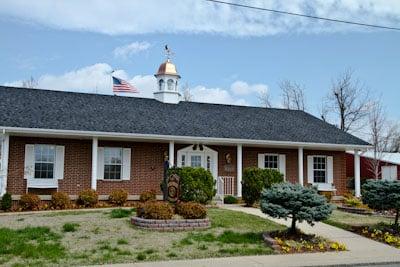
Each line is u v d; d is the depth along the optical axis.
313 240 13.76
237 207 21.62
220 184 24.84
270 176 21.80
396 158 42.50
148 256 11.41
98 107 24.89
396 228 16.02
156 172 24.55
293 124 28.55
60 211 18.89
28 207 20.03
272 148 27.25
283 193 13.88
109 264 10.54
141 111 25.66
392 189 15.87
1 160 20.55
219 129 25.23
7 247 11.73
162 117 25.41
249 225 15.80
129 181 23.98
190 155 25.47
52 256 11.05
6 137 20.62
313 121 30.05
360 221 18.00
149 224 14.41
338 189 28.44
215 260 11.24
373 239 14.82
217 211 18.69
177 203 16.23
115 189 23.61
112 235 13.55
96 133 21.72
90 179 23.19
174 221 14.55
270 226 15.80
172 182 16.95
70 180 22.80
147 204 15.36
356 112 49.19
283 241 13.40
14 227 14.51
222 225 15.55
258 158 26.89
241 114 28.56
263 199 14.32
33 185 21.91
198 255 11.70
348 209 21.44
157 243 12.78
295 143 25.69
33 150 22.14
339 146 26.84
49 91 25.58
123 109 25.38
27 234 13.27
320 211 13.63
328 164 28.30
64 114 22.89
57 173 22.58
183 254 11.76
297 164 27.69
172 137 23.17
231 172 26.12
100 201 22.64
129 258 11.14
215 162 25.75
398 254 12.68
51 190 22.45
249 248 12.62
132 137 22.64
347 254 12.52
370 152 44.34
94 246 12.23
